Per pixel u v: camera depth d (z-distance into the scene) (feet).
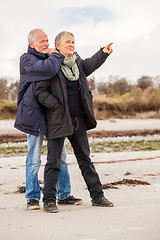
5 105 98.32
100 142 46.65
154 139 50.70
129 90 127.24
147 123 83.76
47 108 13.80
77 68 13.82
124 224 10.73
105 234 9.94
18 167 25.52
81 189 17.72
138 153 32.53
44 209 13.23
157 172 22.20
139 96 116.37
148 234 9.66
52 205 13.21
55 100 13.39
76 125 13.89
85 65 14.25
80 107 13.97
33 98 13.67
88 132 59.88
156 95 116.57
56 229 10.68
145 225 10.46
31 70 13.44
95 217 11.82
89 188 13.96
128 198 14.65
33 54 14.10
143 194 15.30
